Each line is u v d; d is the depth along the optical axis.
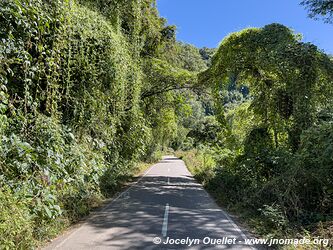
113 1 13.77
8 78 7.08
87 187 10.27
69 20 8.23
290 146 13.75
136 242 7.14
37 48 7.34
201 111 67.44
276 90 15.88
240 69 17.70
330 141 9.16
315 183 9.55
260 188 11.38
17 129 6.60
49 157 6.66
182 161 54.03
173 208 11.57
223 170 17.23
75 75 9.62
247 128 19.42
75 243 6.96
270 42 15.69
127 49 14.85
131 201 13.01
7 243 5.12
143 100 24.75
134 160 19.72
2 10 5.69
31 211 5.94
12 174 5.79
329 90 13.88
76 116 9.52
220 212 11.16
